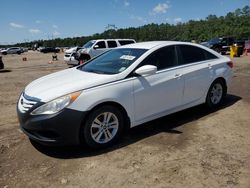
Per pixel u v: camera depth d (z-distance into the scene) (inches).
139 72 172.6
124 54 197.3
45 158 156.9
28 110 154.9
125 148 165.6
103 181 133.1
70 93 153.6
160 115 193.3
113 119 168.9
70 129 152.4
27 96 163.5
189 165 144.7
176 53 205.6
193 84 210.1
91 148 164.2
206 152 158.2
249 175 134.7
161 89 187.5
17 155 161.8
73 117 151.6
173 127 197.0
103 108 161.5
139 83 176.2
